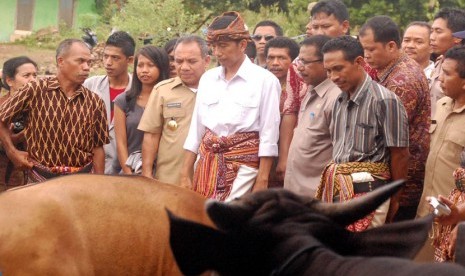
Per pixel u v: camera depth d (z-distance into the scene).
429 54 8.12
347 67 5.90
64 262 4.61
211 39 6.79
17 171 8.10
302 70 6.61
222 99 6.82
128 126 7.79
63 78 6.81
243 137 6.76
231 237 2.67
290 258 2.61
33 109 6.79
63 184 4.77
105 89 8.38
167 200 4.86
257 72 6.83
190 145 7.07
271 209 2.77
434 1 15.56
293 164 6.68
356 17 15.72
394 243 2.82
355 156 5.93
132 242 4.77
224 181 6.74
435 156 6.22
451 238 5.04
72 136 6.80
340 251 2.77
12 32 28.06
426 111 6.41
